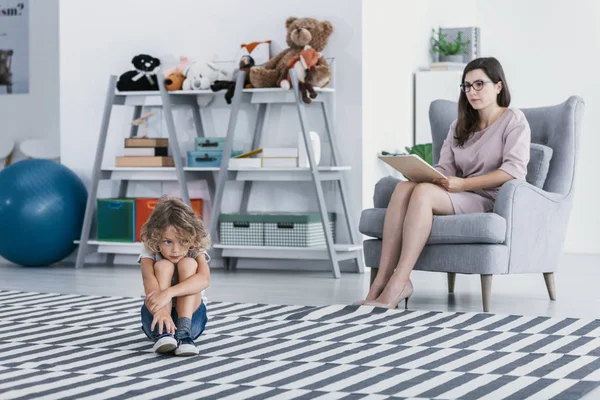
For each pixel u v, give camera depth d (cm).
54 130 867
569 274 599
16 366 311
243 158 609
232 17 641
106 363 315
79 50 689
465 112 464
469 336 363
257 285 543
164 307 328
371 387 278
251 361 318
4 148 859
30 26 870
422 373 297
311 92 590
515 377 290
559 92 766
